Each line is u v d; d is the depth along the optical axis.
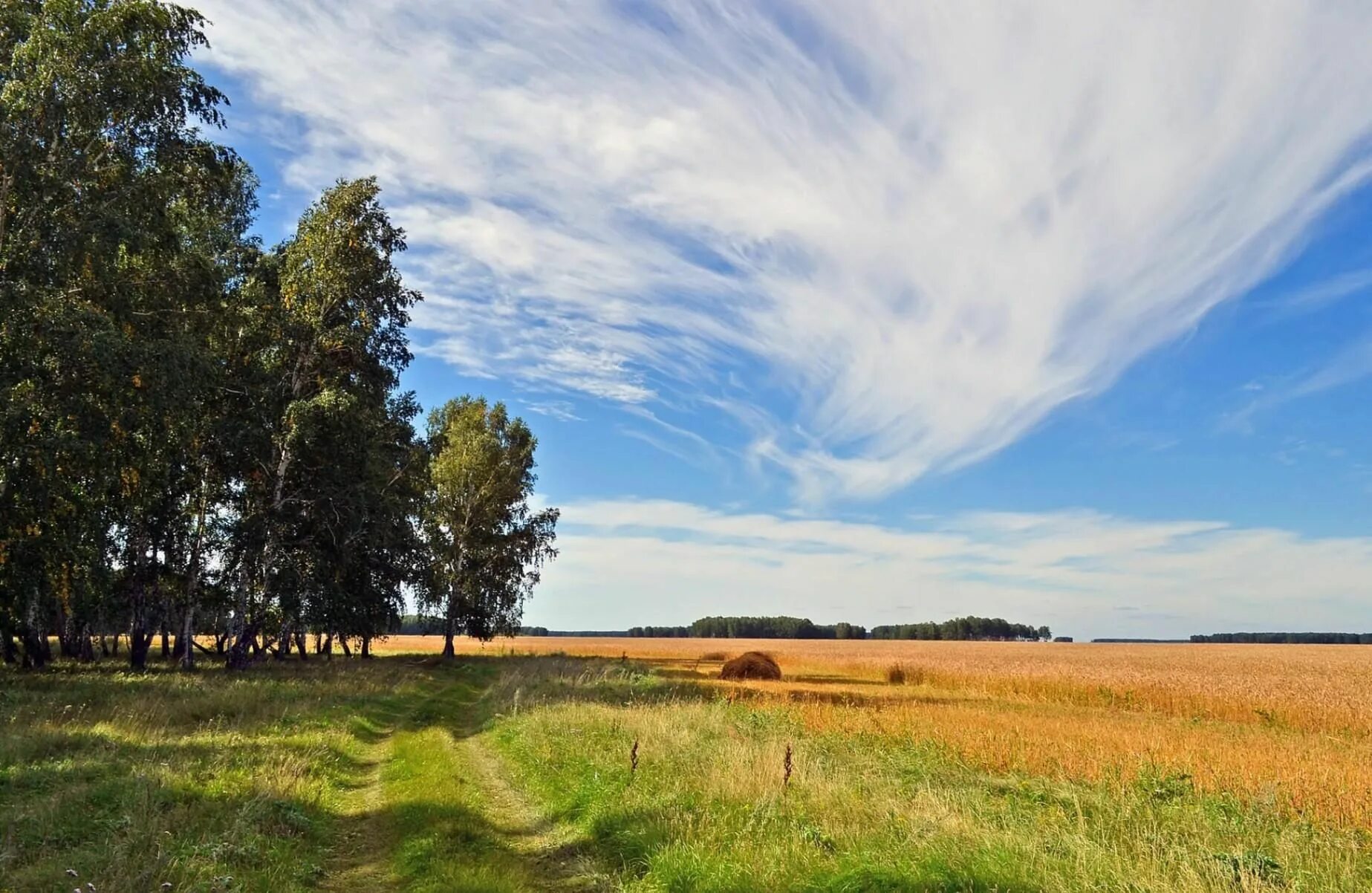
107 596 26.22
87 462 18.55
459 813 8.81
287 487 27.98
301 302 28.09
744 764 10.12
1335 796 10.92
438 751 13.27
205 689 19.03
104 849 6.71
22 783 9.02
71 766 9.80
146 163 20.31
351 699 19.05
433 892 6.26
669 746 11.98
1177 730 20.58
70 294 19.16
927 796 8.93
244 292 27.03
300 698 18.34
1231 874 6.69
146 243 19.19
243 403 26.81
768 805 8.30
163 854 6.49
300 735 13.20
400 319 29.77
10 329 17.14
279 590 27.58
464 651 71.56
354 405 25.92
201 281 21.61
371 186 28.61
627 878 6.77
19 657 29.08
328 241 27.81
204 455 26.95
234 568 28.05
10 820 7.43
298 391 27.41
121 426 19.27
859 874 6.18
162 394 19.36
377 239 29.00
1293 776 12.26
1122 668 47.81
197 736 12.62
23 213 18.27
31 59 17.73
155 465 22.61
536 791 10.07
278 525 27.27
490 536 47.53
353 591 31.00
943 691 33.53
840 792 9.09
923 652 82.12
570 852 7.72
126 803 8.07
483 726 16.58
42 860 6.52
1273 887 6.59
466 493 46.62
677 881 6.37
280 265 29.08
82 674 23.42
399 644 95.38
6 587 19.28
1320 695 29.80
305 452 26.50
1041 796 10.23
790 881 6.21
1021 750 13.98
